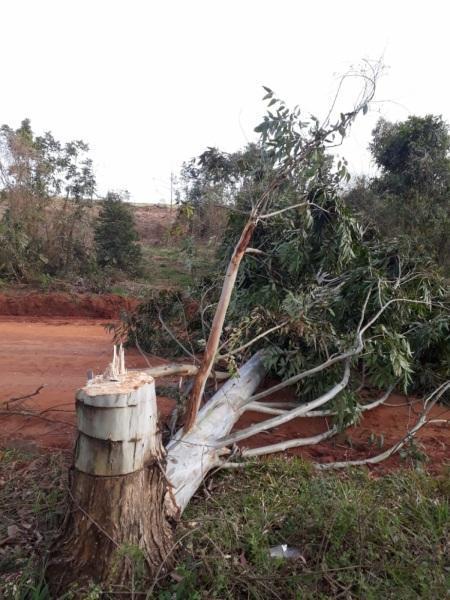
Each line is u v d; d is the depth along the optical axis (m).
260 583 2.45
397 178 13.40
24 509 3.15
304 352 4.83
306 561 2.69
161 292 6.17
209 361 3.52
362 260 5.59
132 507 2.48
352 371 5.18
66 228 14.27
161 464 2.65
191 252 6.19
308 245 5.42
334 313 5.10
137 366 6.45
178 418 4.07
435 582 2.43
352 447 4.34
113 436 2.41
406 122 13.69
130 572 2.43
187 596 2.37
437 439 4.55
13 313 10.91
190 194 5.35
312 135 3.66
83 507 2.47
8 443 4.08
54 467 3.63
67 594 2.32
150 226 19.61
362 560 2.62
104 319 10.77
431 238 11.65
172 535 2.76
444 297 5.86
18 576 2.51
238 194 4.75
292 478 3.58
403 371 5.02
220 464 3.56
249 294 5.70
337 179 5.17
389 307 5.12
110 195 15.55
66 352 7.34
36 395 5.35
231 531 2.86
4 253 12.89
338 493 3.18
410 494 3.29
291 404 4.77
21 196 13.62
